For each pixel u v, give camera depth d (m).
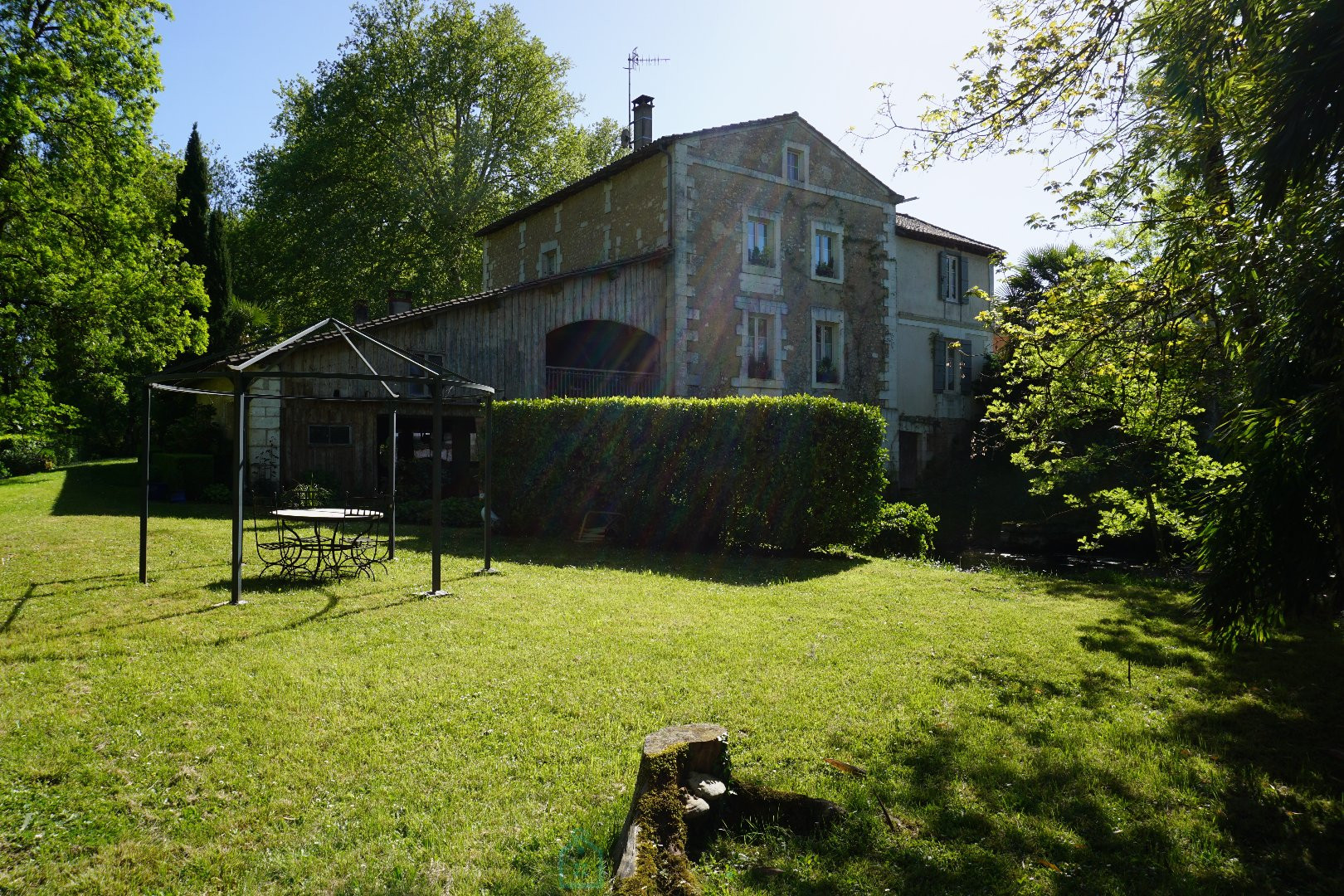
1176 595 9.33
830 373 22.08
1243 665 6.27
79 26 17.47
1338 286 4.78
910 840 3.42
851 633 6.94
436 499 8.29
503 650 6.09
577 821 3.50
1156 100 7.01
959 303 26.06
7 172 17.36
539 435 13.71
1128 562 13.55
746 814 3.56
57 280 17.73
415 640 6.29
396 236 31.20
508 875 3.08
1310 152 4.72
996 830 3.52
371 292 31.30
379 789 3.79
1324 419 4.46
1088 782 4.02
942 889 3.07
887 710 4.96
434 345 17.92
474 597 8.05
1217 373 7.58
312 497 15.64
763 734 4.52
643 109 23.53
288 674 5.38
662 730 3.70
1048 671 5.98
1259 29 5.51
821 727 4.65
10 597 7.61
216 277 26.39
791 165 21.25
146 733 4.36
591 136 37.03
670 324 18.94
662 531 12.60
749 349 20.17
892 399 23.11
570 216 22.78
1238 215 6.25
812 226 21.52
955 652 6.42
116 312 18.67
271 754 4.15
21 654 5.71
